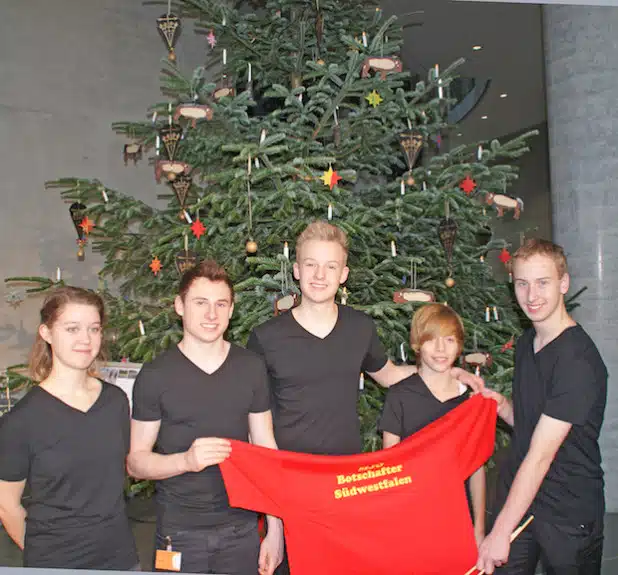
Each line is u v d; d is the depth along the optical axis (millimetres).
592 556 2148
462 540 2205
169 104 3377
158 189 6328
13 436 1938
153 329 3576
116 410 2102
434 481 2215
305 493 2121
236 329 3047
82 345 2037
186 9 4188
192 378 2109
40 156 5664
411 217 3418
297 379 2309
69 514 1971
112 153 6062
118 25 6113
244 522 2156
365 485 2160
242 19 3922
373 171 4215
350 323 2398
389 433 2453
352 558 2143
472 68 7797
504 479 2320
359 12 4078
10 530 1980
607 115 4625
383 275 3455
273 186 3498
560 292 2150
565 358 2090
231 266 3414
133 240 3863
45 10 5723
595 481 2154
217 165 3994
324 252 2281
